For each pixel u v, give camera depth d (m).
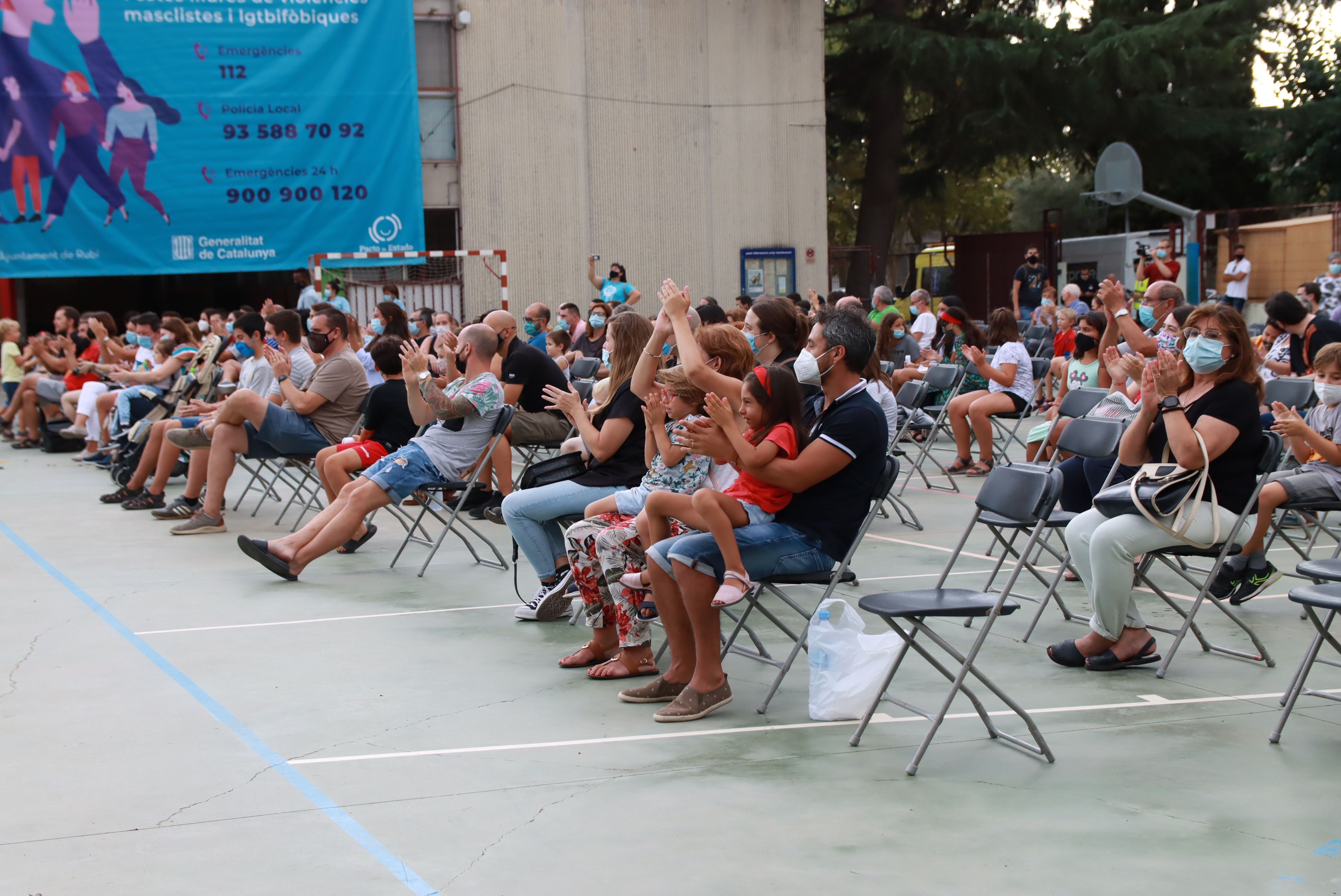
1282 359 8.65
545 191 19.50
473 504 8.19
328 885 3.13
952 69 23.69
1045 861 3.21
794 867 3.19
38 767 4.01
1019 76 24.56
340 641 5.59
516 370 8.07
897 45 23.72
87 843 3.41
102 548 7.90
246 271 18.08
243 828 3.50
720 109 20.33
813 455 4.46
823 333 4.58
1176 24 24.58
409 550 7.80
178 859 3.30
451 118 19.05
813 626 4.54
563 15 19.31
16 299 18.70
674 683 4.68
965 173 27.64
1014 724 4.32
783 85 20.58
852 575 6.40
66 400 13.16
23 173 17.00
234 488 10.44
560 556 6.00
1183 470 4.78
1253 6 25.73
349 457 7.37
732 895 3.04
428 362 8.45
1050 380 13.81
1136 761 3.93
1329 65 27.61
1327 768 3.84
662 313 5.56
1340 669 4.92
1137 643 4.95
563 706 4.63
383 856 3.30
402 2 18.23
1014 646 5.38
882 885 3.08
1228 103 27.38
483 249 19.30
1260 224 22.14
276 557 6.80
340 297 16.73
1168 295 7.58
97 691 4.85
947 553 7.36
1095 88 24.42
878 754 4.05
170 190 17.59
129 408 11.09
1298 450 6.21
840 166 31.50
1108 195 20.97
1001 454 10.92
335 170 18.23
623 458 5.84
